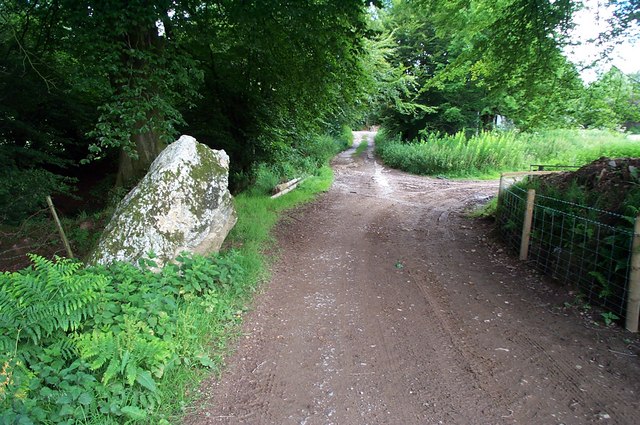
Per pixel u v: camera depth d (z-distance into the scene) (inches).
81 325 129.5
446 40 1053.2
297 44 365.4
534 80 387.2
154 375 125.2
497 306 203.3
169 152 215.6
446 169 829.2
